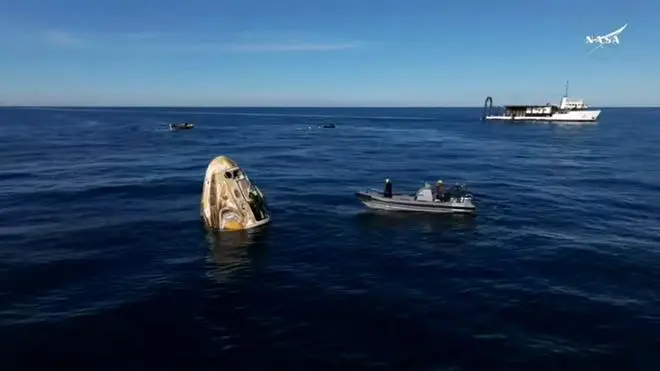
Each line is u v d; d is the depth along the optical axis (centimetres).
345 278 2228
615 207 3781
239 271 2312
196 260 2469
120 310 1869
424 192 3566
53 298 1984
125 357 1531
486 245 2753
